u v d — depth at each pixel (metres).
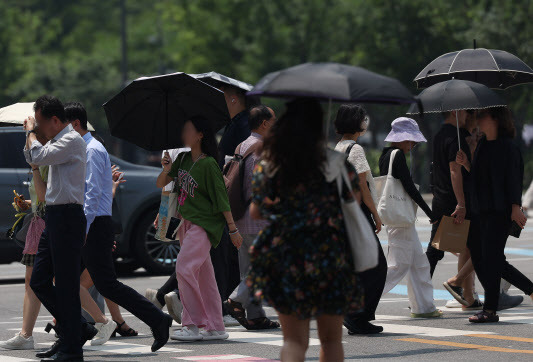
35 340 22.64
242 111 25.23
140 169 36.97
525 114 87.44
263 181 13.50
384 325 23.52
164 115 21.95
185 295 21.58
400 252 24.45
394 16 90.31
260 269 13.48
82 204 18.39
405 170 23.98
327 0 100.94
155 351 20.33
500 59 26.20
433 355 19.41
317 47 100.44
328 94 13.38
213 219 21.41
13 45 144.88
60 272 18.28
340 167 13.41
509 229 22.91
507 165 22.41
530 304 27.53
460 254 26.47
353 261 13.66
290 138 13.30
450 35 88.56
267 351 20.30
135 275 37.66
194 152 21.41
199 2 110.19
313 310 13.34
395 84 13.83
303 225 13.31
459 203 24.41
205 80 25.06
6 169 34.25
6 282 36.50
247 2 107.50
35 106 18.25
